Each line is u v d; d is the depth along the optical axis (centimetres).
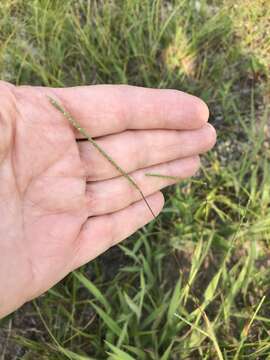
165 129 15
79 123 14
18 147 13
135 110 14
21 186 13
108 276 16
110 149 14
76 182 14
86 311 16
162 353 15
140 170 15
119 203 14
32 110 13
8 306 13
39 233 13
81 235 14
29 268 13
